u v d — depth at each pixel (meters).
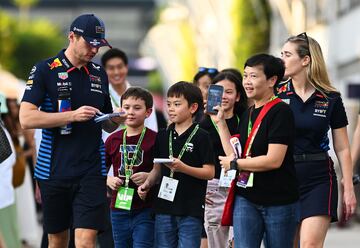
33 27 85.44
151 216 11.58
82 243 10.89
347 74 32.06
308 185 11.27
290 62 11.42
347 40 31.66
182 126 11.48
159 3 96.88
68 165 10.94
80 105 10.98
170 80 70.00
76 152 10.94
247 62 10.49
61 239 11.30
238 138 10.58
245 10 42.00
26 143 17.77
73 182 10.94
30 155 17.17
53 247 11.34
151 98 11.88
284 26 40.44
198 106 11.48
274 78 10.45
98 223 10.95
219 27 49.81
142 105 11.75
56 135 10.97
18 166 15.65
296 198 10.45
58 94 10.90
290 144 10.34
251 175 10.34
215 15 51.78
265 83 10.41
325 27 34.78
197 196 11.29
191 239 11.25
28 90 10.86
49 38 85.06
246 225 10.45
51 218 11.09
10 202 12.71
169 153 11.42
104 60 14.80
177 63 67.38
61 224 11.15
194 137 11.37
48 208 11.05
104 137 13.55
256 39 41.97
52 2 167.62
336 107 11.36
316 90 11.38
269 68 10.39
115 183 11.67
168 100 11.45
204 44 60.34
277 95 11.54
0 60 71.00
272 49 41.72
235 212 10.52
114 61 14.73
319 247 11.17
